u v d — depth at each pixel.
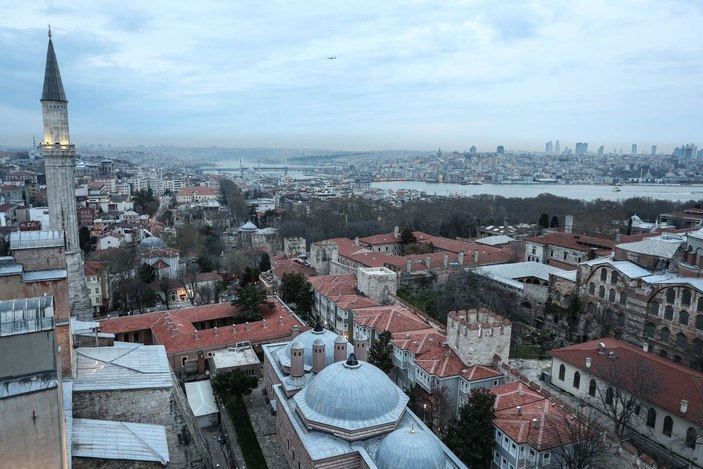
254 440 69.25
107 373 53.69
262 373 84.69
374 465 49.03
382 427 54.09
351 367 57.50
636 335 87.94
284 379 67.75
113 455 40.50
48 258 48.66
